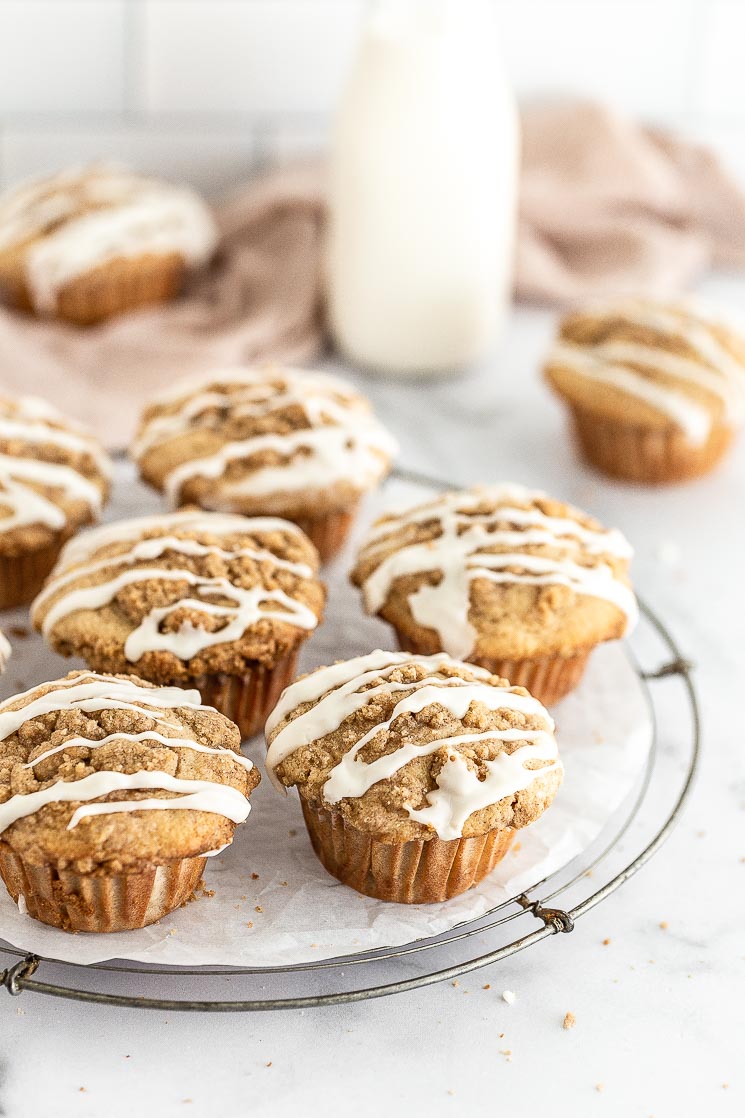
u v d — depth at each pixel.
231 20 0.82
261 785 0.57
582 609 0.59
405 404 0.78
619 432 0.71
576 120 0.85
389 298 0.78
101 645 0.58
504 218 0.78
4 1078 0.51
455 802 0.53
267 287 0.81
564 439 0.76
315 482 0.64
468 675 0.56
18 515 0.63
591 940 0.55
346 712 0.54
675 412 0.70
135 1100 0.50
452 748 0.53
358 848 0.53
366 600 0.61
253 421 0.65
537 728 0.55
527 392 0.80
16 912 0.53
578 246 0.86
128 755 0.53
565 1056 0.52
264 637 0.58
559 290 0.84
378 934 0.53
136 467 0.67
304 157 0.86
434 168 0.75
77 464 0.65
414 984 0.51
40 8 0.79
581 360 0.73
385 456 0.66
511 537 0.60
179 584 0.58
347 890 0.54
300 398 0.66
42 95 0.82
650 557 0.69
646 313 0.74
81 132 0.83
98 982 0.53
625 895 0.56
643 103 0.89
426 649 0.59
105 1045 0.51
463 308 0.78
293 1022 0.52
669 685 0.63
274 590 0.59
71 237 0.76
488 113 0.75
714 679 0.63
